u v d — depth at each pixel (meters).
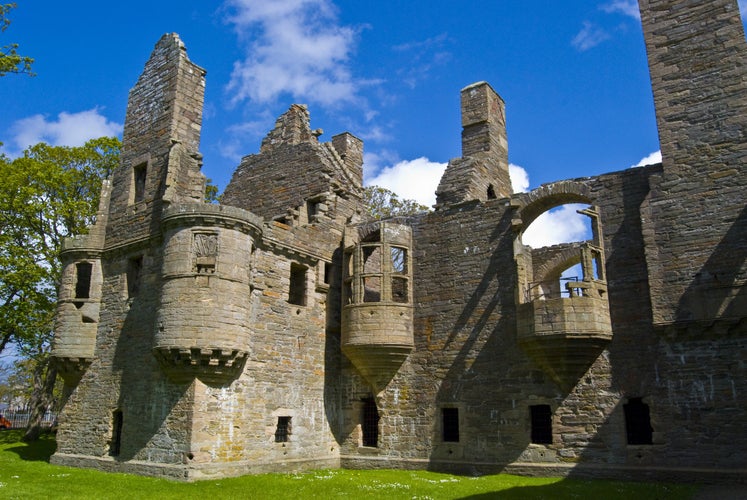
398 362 24.45
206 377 20.59
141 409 21.80
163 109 25.52
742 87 19.53
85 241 25.78
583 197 22.00
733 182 19.06
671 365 19.16
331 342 26.08
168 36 26.64
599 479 19.45
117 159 38.31
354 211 29.12
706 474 17.91
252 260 22.89
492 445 21.92
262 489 17.83
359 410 25.39
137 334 23.05
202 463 19.94
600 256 20.91
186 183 24.23
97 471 21.97
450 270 24.55
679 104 20.47
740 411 17.88
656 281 19.59
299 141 30.34
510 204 23.38
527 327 20.98
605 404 20.00
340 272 27.17
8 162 36.09
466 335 23.47
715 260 18.83
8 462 25.23
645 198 20.39
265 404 22.48
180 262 21.05
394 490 17.55
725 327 18.33
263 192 30.33
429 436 23.44
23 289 33.09
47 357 34.84
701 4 20.78
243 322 21.33
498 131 29.14
